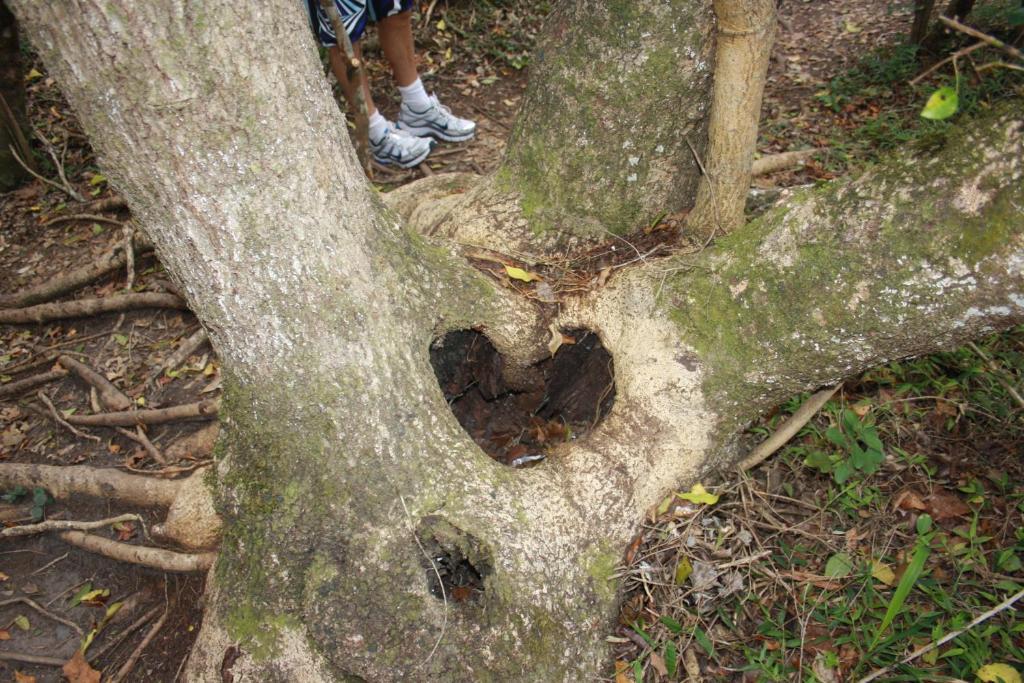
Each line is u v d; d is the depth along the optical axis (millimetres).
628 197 2791
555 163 2793
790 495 2637
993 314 1887
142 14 1468
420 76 5746
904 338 2035
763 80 2303
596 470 2396
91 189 4883
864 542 2473
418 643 1946
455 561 2027
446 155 4973
